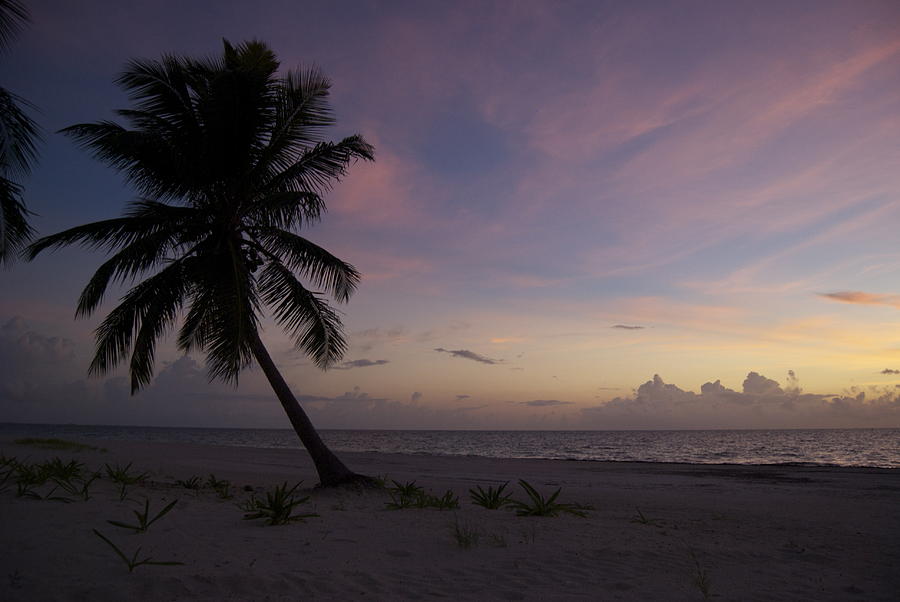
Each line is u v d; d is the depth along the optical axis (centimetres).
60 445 1792
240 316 1066
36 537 423
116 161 1174
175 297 1203
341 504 886
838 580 455
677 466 2555
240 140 1177
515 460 3019
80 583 330
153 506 637
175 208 1208
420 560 463
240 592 341
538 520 730
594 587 399
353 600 343
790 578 456
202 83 1207
